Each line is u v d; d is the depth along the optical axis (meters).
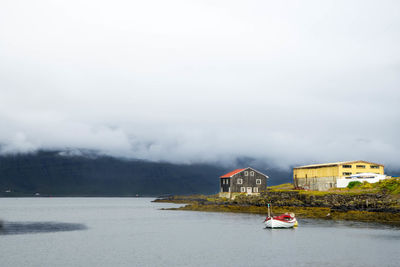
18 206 194.38
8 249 46.97
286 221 66.00
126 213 120.62
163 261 40.75
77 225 77.38
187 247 49.03
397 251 44.31
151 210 139.12
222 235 59.66
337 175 106.25
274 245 49.62
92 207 178.50
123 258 42.22
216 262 40.19
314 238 54.12
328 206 87.19
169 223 79.94
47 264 39.22
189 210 122.75
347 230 60.84
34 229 68.88
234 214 99.44
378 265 38.09
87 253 44.88
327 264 38.72
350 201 83.94
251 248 47.78
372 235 55.44
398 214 72.81
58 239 55.81
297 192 101.12
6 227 71.94
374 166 109.12
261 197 109.81
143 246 49.91
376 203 78.69
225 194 132.75
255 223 76.81
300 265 38.56
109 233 63.28
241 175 131.12
